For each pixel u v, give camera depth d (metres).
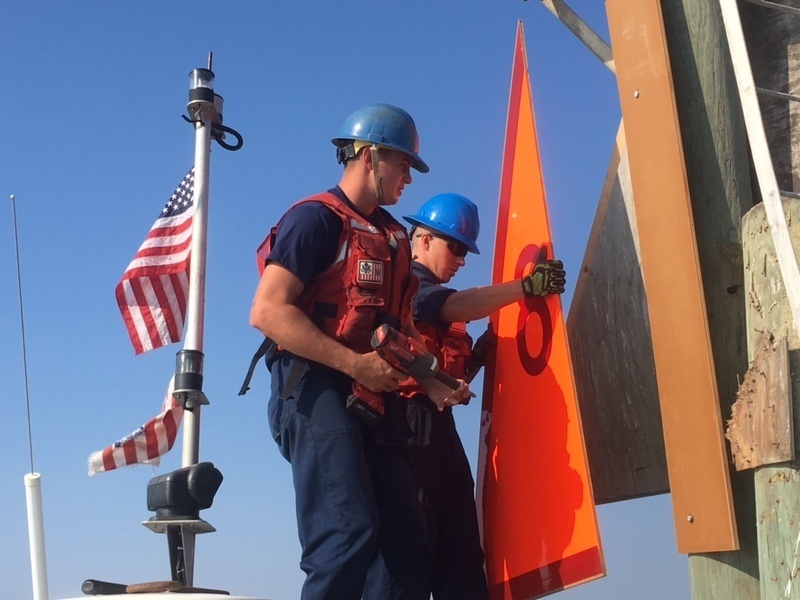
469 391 3.70
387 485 3.71
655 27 3.61
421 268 4.52
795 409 2.91
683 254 3.46
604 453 4.26
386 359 3.49
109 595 3.39
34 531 3.94
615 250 4.20
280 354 3.61
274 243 3.61
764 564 2.95
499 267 4.61
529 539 4.08
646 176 3.60
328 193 3.69
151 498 3.89
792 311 2.84
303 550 3.46
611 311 4.21
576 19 4.27
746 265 3.22
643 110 3.63
